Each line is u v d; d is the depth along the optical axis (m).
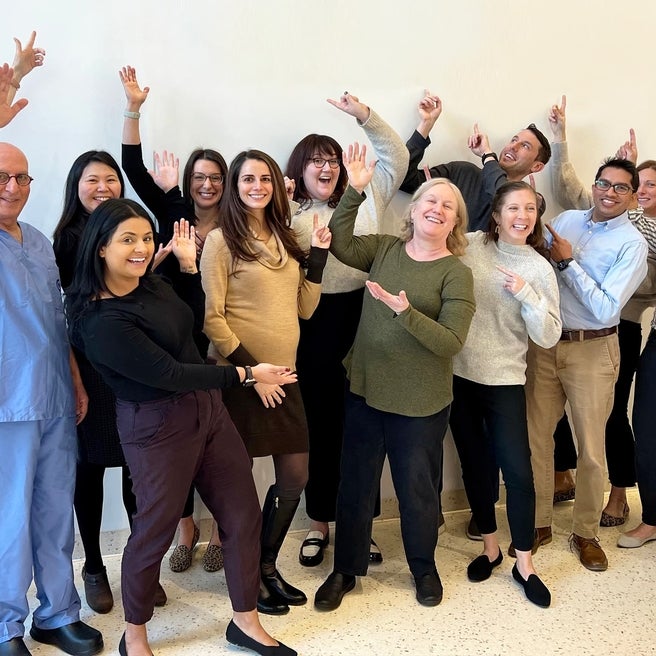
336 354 2.51
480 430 2.56
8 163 1.83
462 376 2.45
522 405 2.45
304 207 2.51
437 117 2.77
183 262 2.10
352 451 2.32
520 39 2.92
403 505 2.31
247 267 2.13
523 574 2.44
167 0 2.45
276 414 2.20
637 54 3.12
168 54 2.48
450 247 2.29
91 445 2.13
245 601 2.00
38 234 2.04
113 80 2.45
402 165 2.54
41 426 1.97
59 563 2.05
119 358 1.73
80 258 1.80
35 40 2.36
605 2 3.03
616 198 2.51
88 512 2.22
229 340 2.09
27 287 1.90
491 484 2.57
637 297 2.92
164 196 2.38
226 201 2.13
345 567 2.34
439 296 2.17
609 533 2.94
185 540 2.55
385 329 2.19
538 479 2.74
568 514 3.09
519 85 2.95
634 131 3.17
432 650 2.09
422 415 2.19
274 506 2.29
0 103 1.98
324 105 2.69
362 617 2.26
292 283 2.21
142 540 1.88
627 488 3.32
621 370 2.99
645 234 2.81
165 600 2.32
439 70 2.82
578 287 2.51
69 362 2.06
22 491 1.94
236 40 2.54
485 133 2.94
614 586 2.48
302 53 2.63
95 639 2.05
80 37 2.40
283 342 2.17
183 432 1.85
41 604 2.09
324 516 2.64
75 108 2.43
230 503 1.98
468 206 2.79
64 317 2.05
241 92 2.58
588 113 3.09
